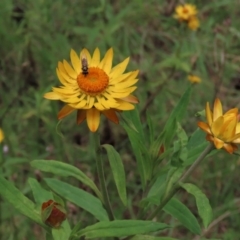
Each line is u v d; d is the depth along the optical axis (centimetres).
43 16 77
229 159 68
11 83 75
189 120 73
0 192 45
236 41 90
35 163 47
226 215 63
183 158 46
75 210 60
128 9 79
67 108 45
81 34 80
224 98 79
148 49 87
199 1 98
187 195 66
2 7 79
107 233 44
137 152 49
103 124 69
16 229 59
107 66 48
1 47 77
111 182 66
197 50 82
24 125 69
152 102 74
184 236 64
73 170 48
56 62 73
